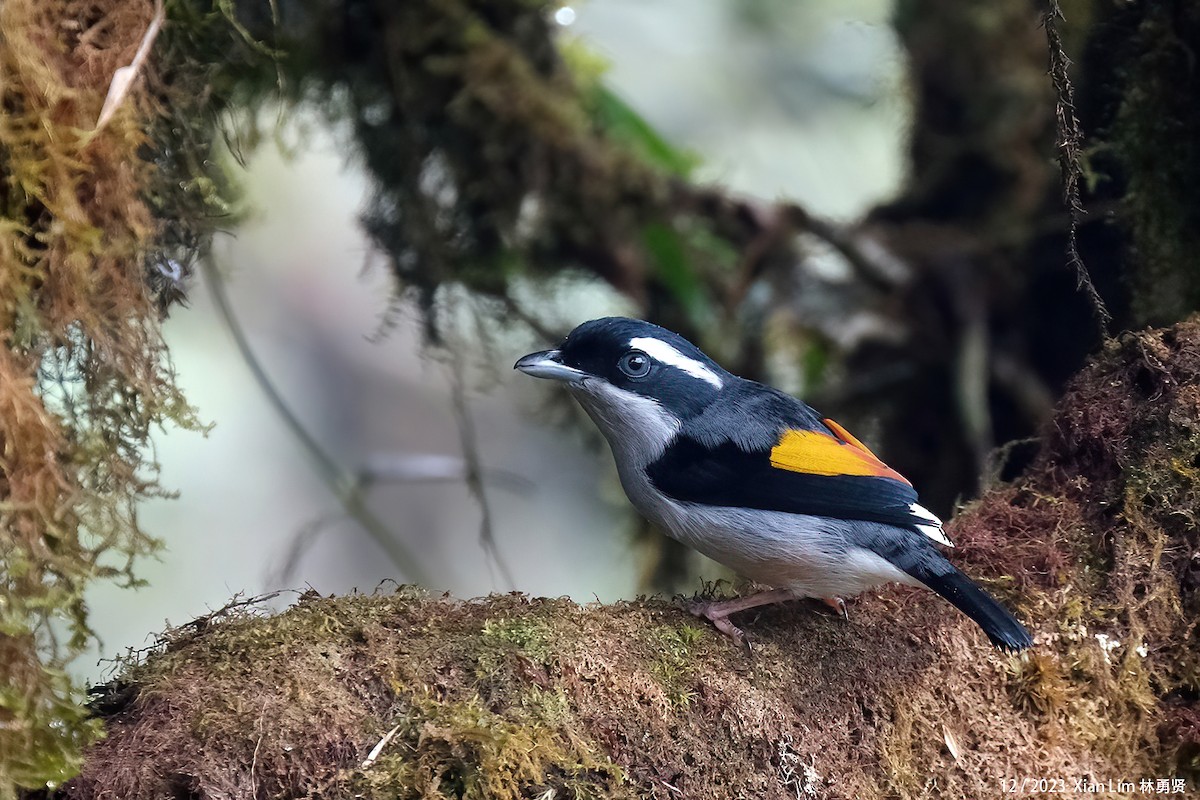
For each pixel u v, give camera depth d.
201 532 14.62
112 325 5.72
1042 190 11.85
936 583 6.96
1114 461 7.64
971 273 12.23
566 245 11.73
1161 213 8.61
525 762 5.52
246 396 14.95
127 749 5.28
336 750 5.44
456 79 10.27
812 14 15.05
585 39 11.74
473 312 11.74
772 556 7.36
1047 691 6.96
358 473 11.53
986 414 12.16
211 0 7.30
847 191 15.08
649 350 7.94
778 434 7.70
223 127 7.78
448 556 17.58
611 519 15.85
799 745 6.45
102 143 5.64
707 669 6.52
